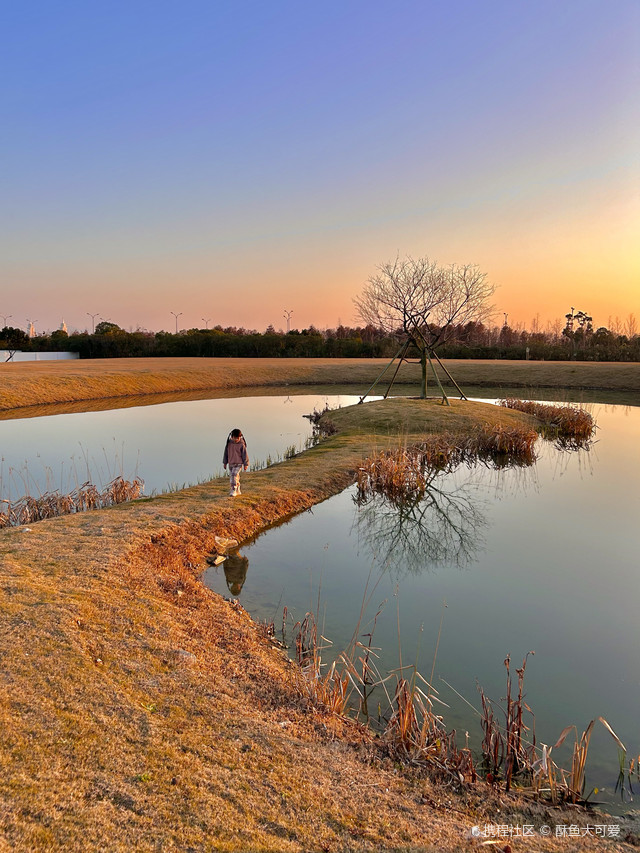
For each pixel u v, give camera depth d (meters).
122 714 4.75
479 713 5.88
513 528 12.00
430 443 18.84
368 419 23.55
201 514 11.33
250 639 6.98
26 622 5.94
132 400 37.28
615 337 71.38
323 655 6.93
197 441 21.72
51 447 20.27
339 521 12.38
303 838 3.74
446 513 13.08
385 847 3.76
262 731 4.91
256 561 10.03
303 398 38.22
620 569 9.74
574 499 14.30
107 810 3.68
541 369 49.19
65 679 5.06
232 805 3.93
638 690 6.30
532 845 3.99
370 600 8.52
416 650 7.09
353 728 5.43
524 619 7.93
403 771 4.80
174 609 7.21
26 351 73.81
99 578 7.54
